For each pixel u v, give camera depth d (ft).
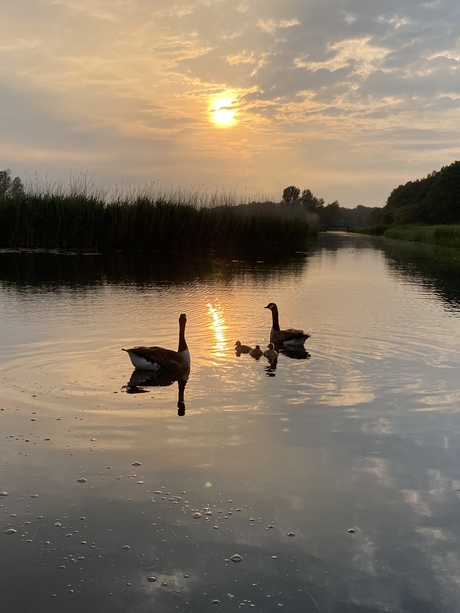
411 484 10.02
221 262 57.16
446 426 12.75
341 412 13.61
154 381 16.11
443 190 222.48
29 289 35.01
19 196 70.18
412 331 23.36
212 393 15.03
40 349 19.65
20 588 7.40
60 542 8.30
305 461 10.87
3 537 8.40
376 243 112.57
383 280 43.29
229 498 9.50
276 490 9.77
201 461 10.80
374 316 27.04
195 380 16.33
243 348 20.12
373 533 8.59
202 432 12.21
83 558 7.98
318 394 15.03
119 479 10.07
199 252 70.08
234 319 25.90
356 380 16.42
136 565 7.84
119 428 12.38
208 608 7.09
